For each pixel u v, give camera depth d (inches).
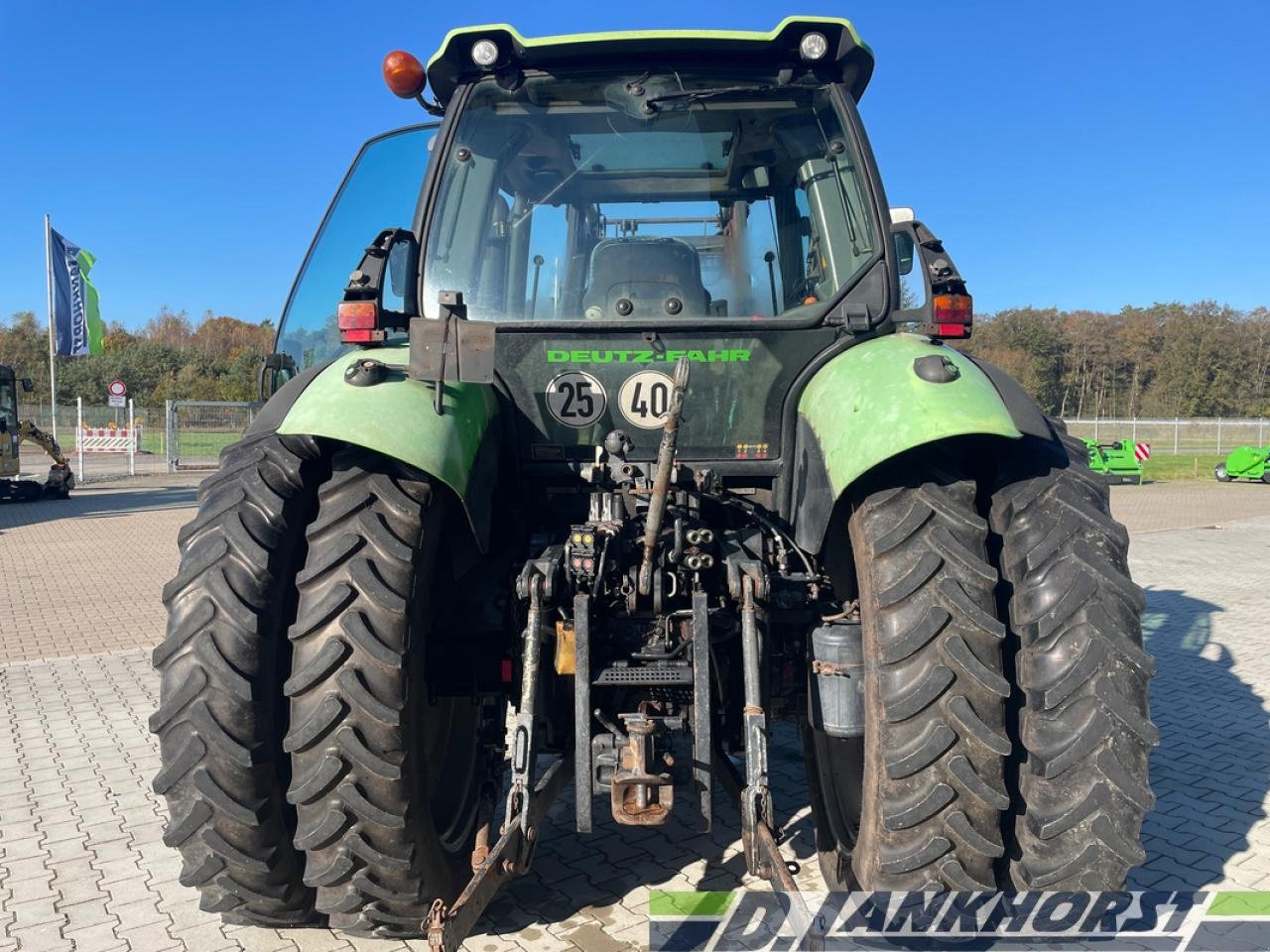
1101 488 108.1
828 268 131.4
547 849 147.9
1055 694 98.3
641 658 113.5
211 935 124.3
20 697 237.3
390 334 132.9
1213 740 201.9
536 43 127.4
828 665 109.9
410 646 102.3
